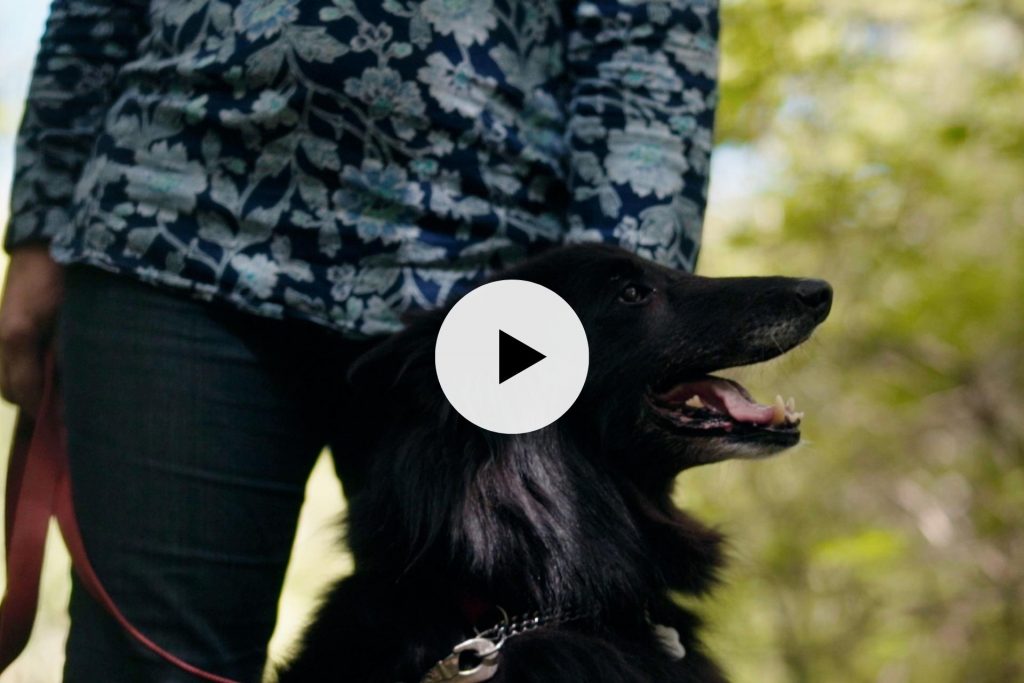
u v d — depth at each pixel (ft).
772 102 19.77
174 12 7.00
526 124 7.31
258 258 6.74
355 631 7.19
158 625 6.69
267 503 7.00
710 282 7.83
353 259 6.87
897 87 19.29
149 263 6.70
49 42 7.57
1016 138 18.19
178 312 6.72
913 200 19.71
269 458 6.98
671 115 7.46
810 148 20.04
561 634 7.06
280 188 6.78
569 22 7.67
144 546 6.68
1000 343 20.99
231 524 6.83
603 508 7.57
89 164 7.18
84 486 6.79
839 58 19.01
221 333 6.77
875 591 22.88
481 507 7.09
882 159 19.15
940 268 19.98
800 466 23.32
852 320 21.04
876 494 24.07
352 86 6.74
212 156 6.76
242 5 6.79
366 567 7.25
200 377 6.74
